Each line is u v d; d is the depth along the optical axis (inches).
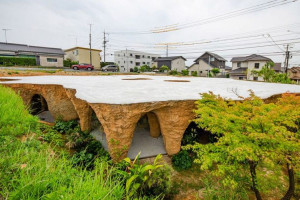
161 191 193.2
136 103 240.5
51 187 89.2
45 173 95.3
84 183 95.4
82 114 340.5
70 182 95.0
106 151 277.9
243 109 188.1
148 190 187.8
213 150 185.2
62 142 295.6
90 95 285.3
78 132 332.2
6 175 91.3
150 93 314.7
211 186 229.9
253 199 215.9
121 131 244.4
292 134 138.5
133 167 204.2
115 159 252.7
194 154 306.2
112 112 237.9
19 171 96.2
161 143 343.6
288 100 205.3
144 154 303.4
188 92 338.6
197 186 238.5
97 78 666.8
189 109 279.1
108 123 245.0
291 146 138.9
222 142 169.6
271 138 137.8
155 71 1899.6
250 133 150.4
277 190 228.4
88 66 1427.2
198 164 284.4
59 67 1429.6
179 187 235.5
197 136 358.0
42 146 153.9
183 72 1552.7
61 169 106.3
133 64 2386.8
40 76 711.7
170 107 269.7
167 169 218.4
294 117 158.4
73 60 1740.9
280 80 854.5
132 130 254.4
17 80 515.2
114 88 369.7
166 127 285.3
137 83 492.1
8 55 1304.1
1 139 144.9
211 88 412.2
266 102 325.4
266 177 220.4
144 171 188.5
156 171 203.8
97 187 92.1
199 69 1963.6
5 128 169.6
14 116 198.5
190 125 373.4
